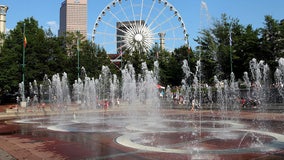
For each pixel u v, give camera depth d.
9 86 63.88
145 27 95.56
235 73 62.88
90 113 40.09
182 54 81.44
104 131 20.16
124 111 43.00
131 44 94.38
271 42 54.03
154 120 28.08
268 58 54.97
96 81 72.75
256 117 28.86
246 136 16.80
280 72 52.78
